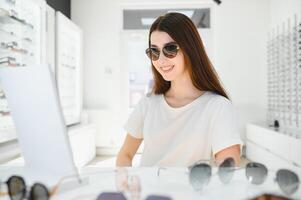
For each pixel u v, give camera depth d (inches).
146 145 49.5
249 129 183.6
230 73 199.9
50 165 31.9
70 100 183.6
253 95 198.7
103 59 206.4
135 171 36.2
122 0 205.2
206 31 206.2
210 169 30.2
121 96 212.4
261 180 29.6
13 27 114.4
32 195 26.3
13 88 31.5
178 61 45.8
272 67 183.0
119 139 197.8
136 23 213.0
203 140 45.6
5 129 105.4
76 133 154.6
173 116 48.7
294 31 148.6
